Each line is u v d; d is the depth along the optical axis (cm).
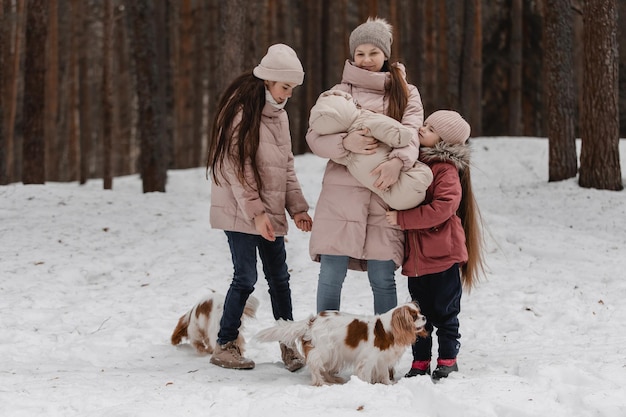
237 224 580
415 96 570
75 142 2542
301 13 2834
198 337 670
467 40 2375
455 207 531
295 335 532
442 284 546
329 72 2598
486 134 2978
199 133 2811
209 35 2962
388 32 582
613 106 1502
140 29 1772
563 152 1627
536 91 2923
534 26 2912
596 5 1473
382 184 520
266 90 582
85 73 2628
